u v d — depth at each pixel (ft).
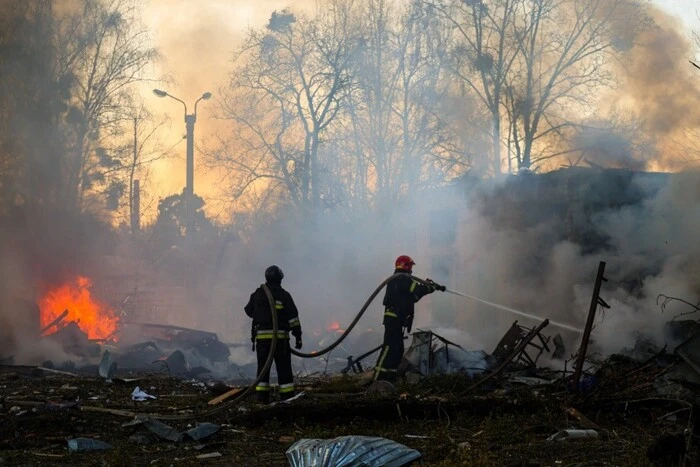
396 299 36.73
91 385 37.47
